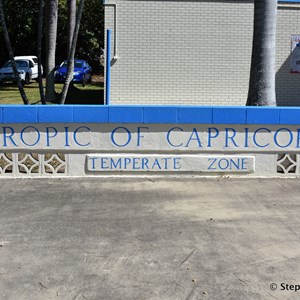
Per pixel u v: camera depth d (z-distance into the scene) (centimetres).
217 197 629
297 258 441
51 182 695
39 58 1054
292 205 597
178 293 378
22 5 3438
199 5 1361
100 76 4000
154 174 714
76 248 463
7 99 1886
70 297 371
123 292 379
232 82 1397
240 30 1376
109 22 1357
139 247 466
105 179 708
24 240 483
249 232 505
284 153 720
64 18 3469
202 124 705
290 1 1380
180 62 1384
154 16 1359
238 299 369
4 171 710
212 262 433
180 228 517
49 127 700
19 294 375
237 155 716
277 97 1430
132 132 705
